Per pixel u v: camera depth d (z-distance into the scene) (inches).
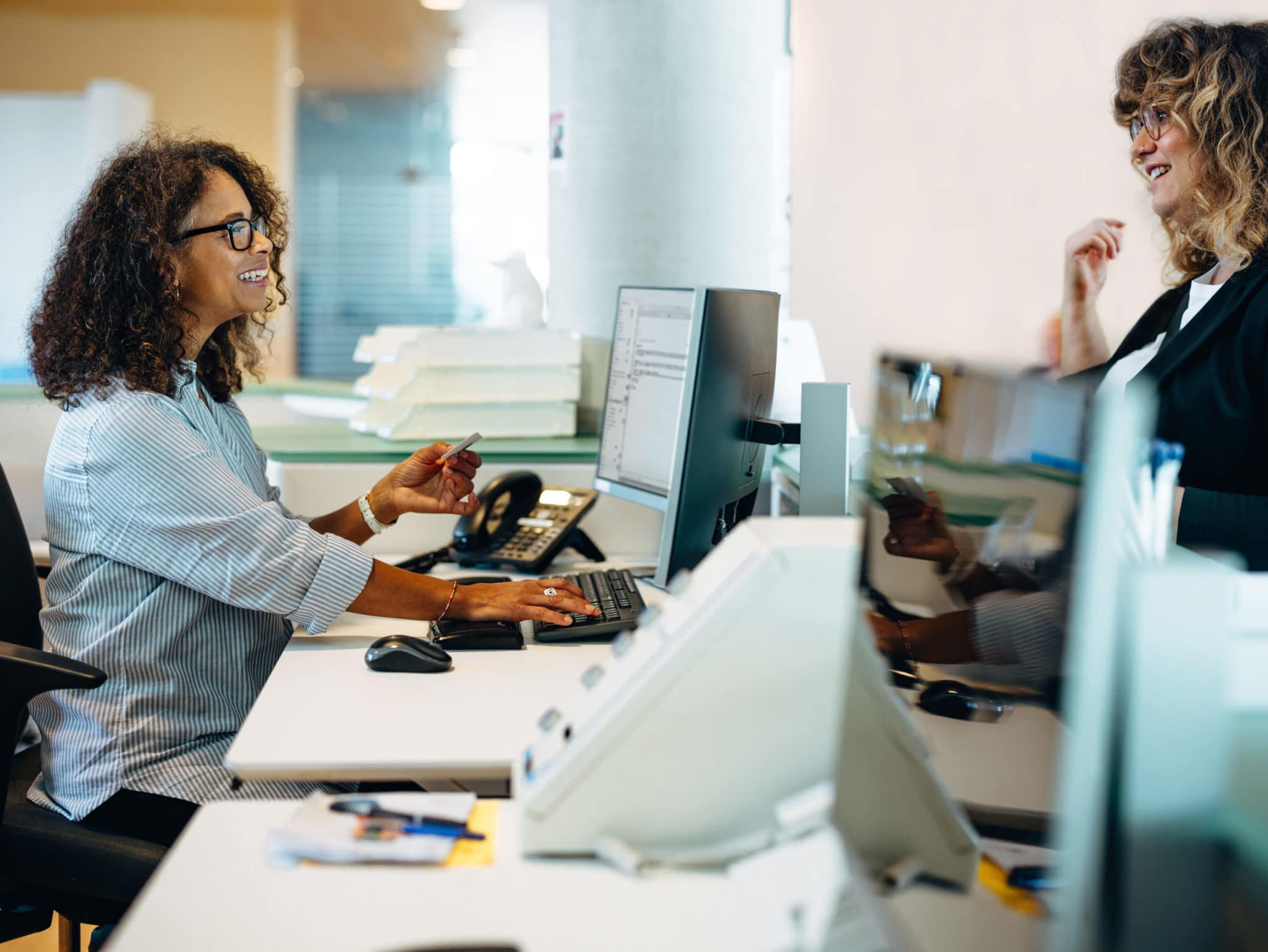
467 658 54.5
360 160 360.2
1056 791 20.6
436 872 31.6
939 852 23.4
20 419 108.3
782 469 78.4
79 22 282.2
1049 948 20.5
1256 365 60.7
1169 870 19.5
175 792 51.9
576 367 91.0
